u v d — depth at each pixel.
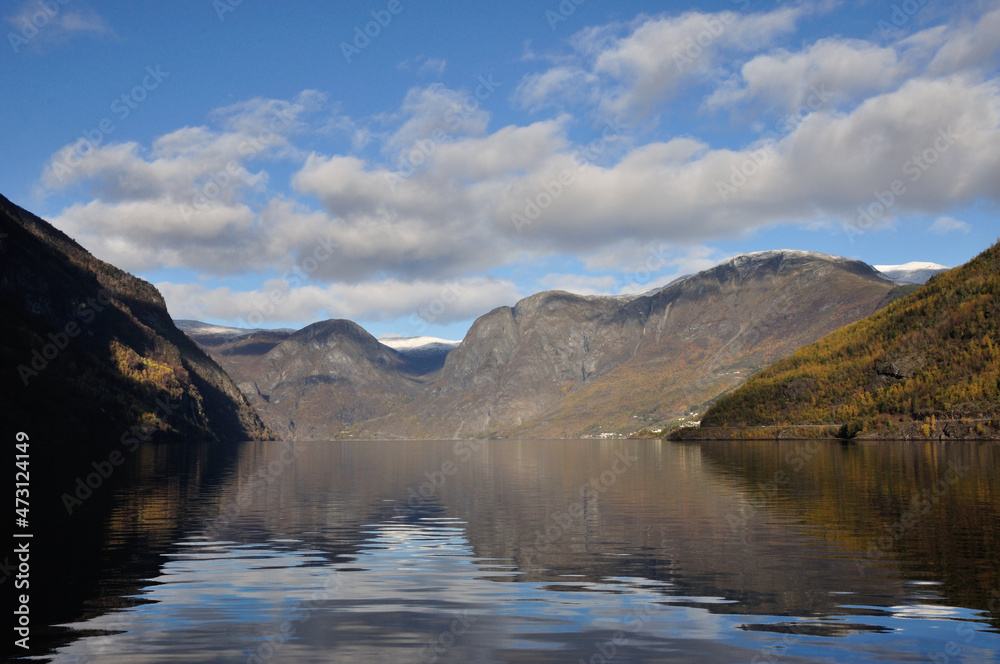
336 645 18.52
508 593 24.14
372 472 98.19
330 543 34.56
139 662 17.08
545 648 18.28
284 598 23.48
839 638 18.84
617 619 20.86
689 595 23.56
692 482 71.31
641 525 39.97
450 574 27.20
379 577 26.73
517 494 61.06
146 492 60.78
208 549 32.66
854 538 34.31
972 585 24.34
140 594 23.86
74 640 18.75
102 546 33.19
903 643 18.41
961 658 17.28
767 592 23.80
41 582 25.56
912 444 167.50
